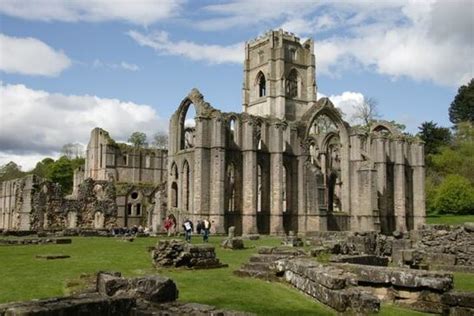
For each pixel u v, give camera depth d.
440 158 103.19
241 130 61.94
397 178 73.00
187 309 10.98
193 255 22.12
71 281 17.52
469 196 83.81
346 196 69.50
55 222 64.19
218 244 37.28
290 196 65.31
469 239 26.97
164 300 12.47
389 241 31.98
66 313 9.66
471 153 101.94
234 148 60.94
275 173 62.75
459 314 12.51
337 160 75.75
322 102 70.19
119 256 27.08
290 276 17.61
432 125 117.88
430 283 13.65
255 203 60.03
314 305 14.16
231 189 64.25
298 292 16.23
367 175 67.31
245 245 36.78
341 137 71.06
